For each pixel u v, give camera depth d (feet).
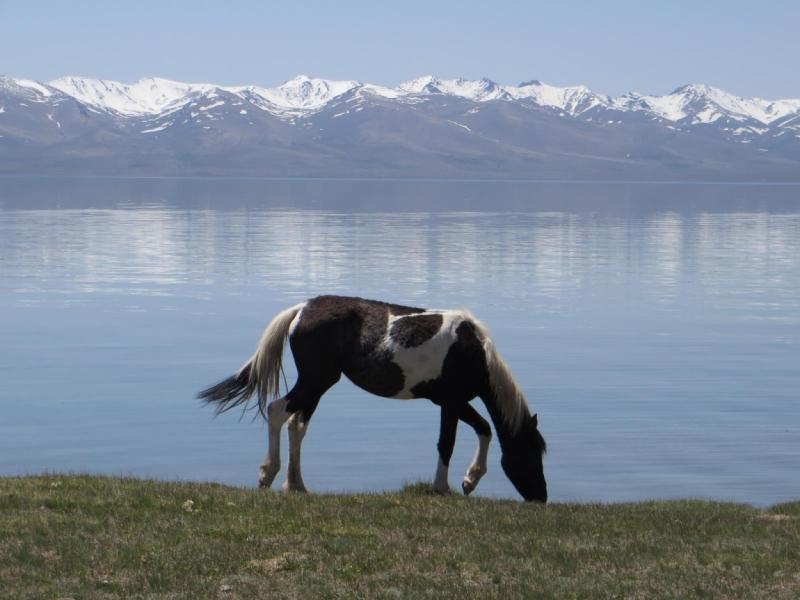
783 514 49.08
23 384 121.08
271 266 261.44
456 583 36.17
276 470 52.24
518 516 45.70
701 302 199.11
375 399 116.78
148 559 37.58
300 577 36.37
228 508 44.60
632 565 38.96
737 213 618.03
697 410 111.55
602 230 428.56
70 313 177.47
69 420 104.88
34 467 87.86
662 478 87.45
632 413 110.01
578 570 38.22
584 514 47.14
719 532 44.57
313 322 52.24
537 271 254.27
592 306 192.75
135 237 361.71
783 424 105.29
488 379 52.16
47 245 320.29
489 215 566.36
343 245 332.19
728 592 36.14
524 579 36.78
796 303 198.59
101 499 44.80
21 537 39.22
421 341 51.34
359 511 45.14
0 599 33.53
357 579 36.35
